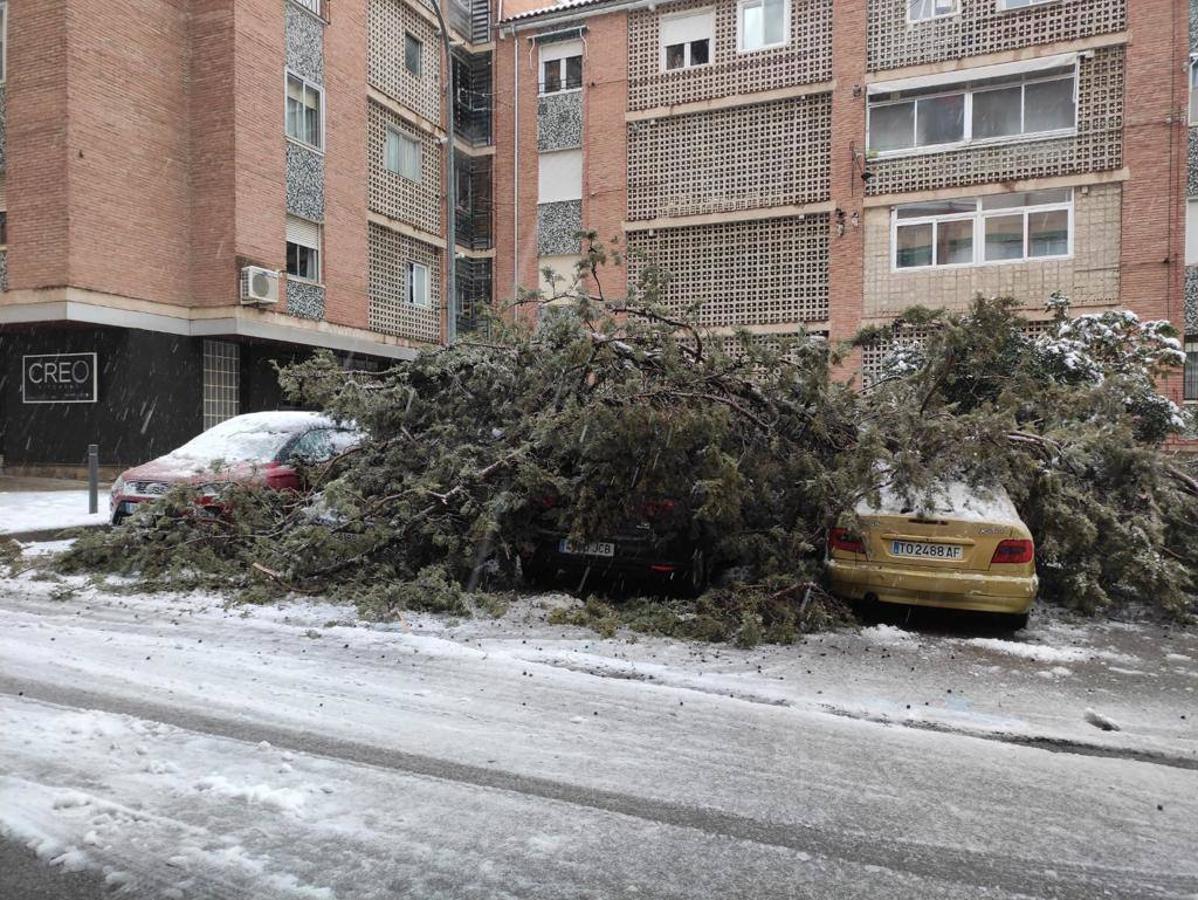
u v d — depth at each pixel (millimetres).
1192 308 18625
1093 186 19125
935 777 3914
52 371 18359
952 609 6992
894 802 3641
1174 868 3152
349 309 22141
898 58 20547
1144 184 18719
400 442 8219
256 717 4453
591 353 7590
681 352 8023
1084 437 7492
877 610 7395
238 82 18516
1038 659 5957
